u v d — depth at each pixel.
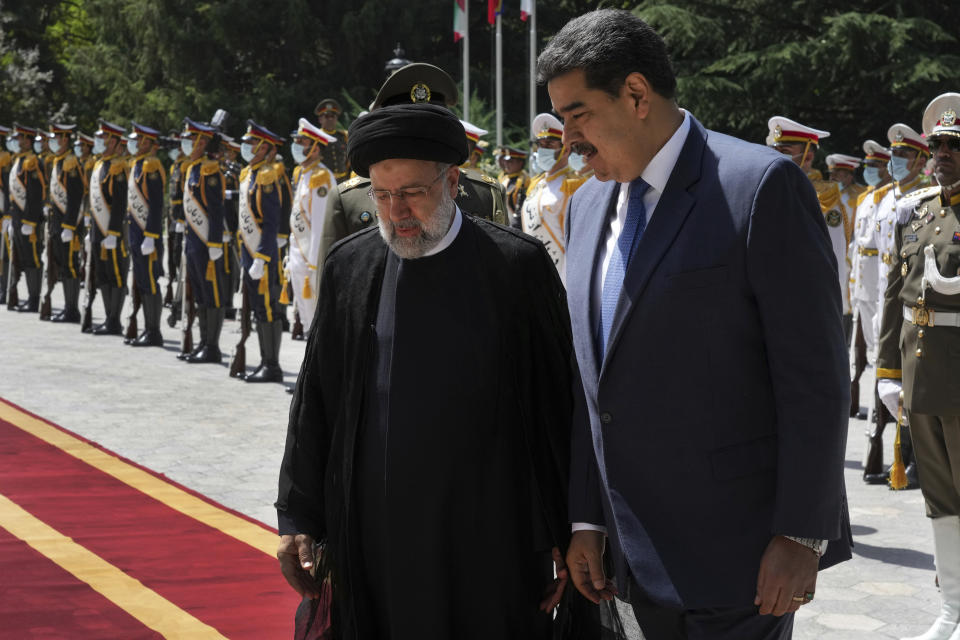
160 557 6.97
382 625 3.76
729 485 3.26
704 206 3.25
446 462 3.65
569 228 3.79
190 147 16.00
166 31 45.59
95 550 7.09
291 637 5.63
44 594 6.26
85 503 8.21
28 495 8.40
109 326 18.06
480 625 3.70
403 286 3.73
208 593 6.30
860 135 37.31
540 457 3.75
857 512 8.51
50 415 11.48
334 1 44.91
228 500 8.44
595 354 3.48
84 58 50.00
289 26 44.09
